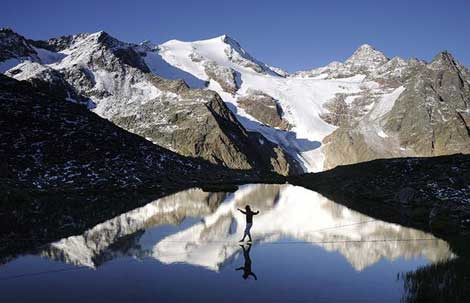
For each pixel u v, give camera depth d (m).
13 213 37.19
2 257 23.67
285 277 20.75
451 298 17.42
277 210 47.31
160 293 18.23
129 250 26.03
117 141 87.88
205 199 58.38
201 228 34.72
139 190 64.38
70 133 80.69
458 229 33.03
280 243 28.97
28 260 23.14
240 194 67.44
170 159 95.88
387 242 29.23
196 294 18.16
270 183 100.50
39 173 63.22
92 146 79.94
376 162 77.88
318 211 46.31
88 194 56.19
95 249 26.06
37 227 32.03
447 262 23.20
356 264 23.33
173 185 77.31
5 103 81.81
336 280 20.36
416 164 65.81
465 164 58.19
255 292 18.53
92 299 17.42
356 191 64.12
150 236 30.61
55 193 54.34
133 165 80.06
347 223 37.91
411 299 17.73
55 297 17.64
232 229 34.56
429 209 42.28
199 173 96.38
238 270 21.95
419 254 25.52
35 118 80.75
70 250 25.53
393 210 46.66
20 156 66.38
